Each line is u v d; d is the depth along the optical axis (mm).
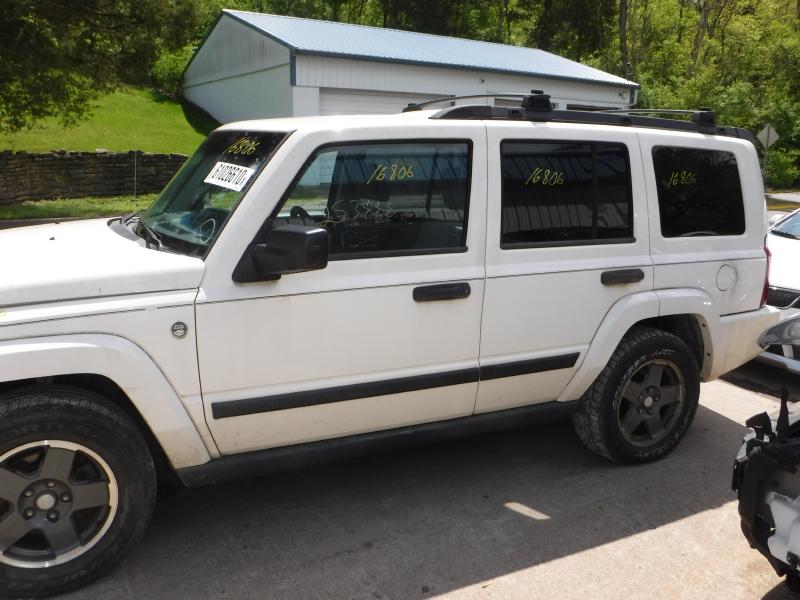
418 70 19141
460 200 3414
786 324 2666
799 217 7332
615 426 3975
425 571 3100
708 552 3314
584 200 3744
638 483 3963
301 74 17641
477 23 43875
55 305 2715
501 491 3842
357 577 3045
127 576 3008
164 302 2828
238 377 2994
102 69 14250
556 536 3408
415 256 3299
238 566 3104
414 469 4086
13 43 13039
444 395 3488
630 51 39844
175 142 22688
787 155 33844
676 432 4219
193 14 14617
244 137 3457
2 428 2633
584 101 22750
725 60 37312
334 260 3131
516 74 20766
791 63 36062
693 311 4078
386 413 3387
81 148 19719
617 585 3049
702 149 4168
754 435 2857
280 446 3242
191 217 3252
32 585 2793
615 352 3902
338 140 3133
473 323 3453
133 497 2891
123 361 2762
